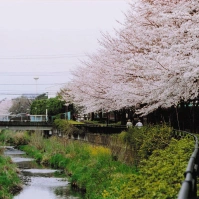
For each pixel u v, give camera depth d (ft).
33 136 173.99
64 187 77.46
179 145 42.78
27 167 108.17
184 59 47.01
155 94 53.21
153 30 53.98
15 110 392.27
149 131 60.23
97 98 91.97
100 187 63.62
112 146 83.76
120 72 67.21
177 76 47.62
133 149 66.44
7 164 96.78
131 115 112.06
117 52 70.28
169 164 37.22
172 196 29.78
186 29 45.29
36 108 250.16
